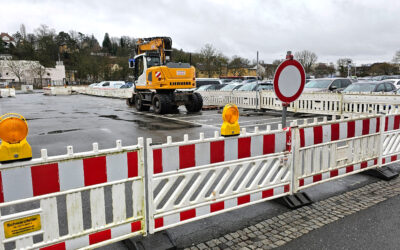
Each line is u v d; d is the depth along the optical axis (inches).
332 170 182.7
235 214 154.6
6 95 1338.6
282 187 161.8
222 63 2445.9
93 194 108.4
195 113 607.8
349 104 461.7
